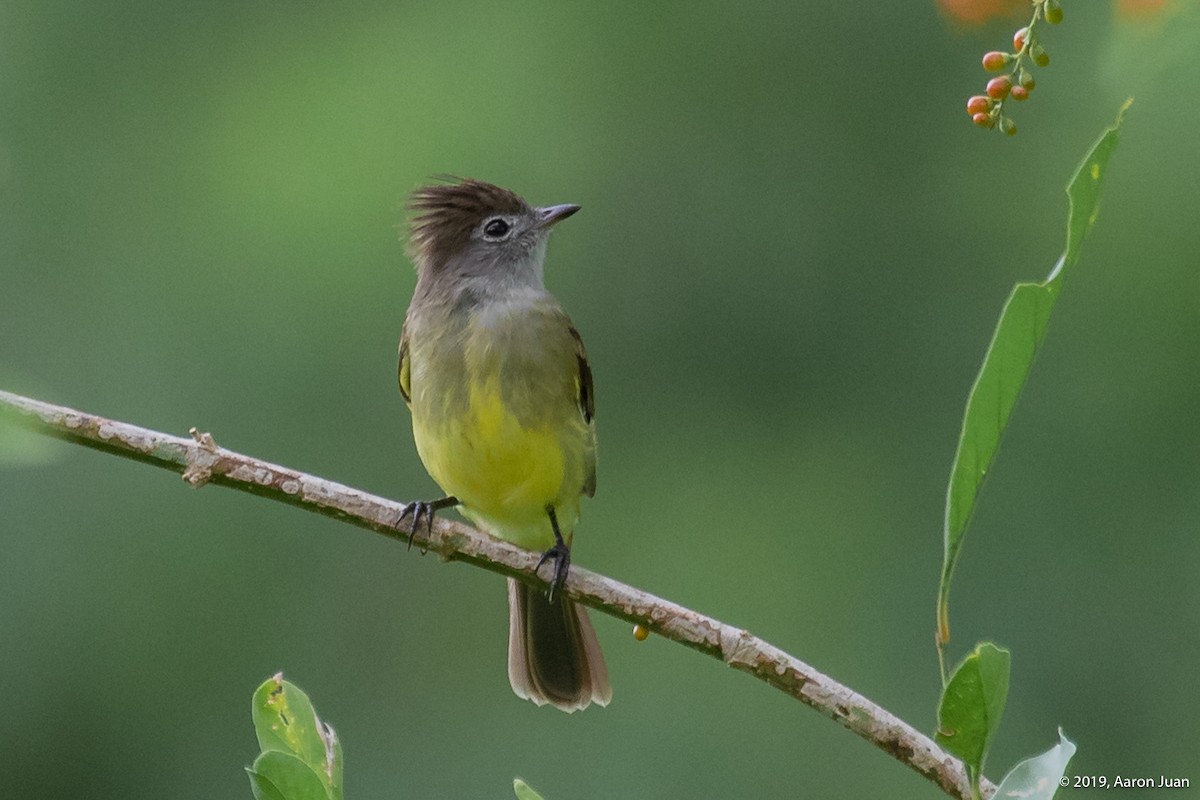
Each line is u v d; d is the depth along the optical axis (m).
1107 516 12.31
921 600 12.73
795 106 13.96
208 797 12.00
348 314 13.47
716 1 14.22
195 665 12.23
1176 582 12.03
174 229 13.77
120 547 12.26
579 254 13.95
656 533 13.52
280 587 12.51
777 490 13.36
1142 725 11.73
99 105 13.95
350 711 12.39
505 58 14.30
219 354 13.37
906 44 13.82
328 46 14.36
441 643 12.54
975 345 13.28
